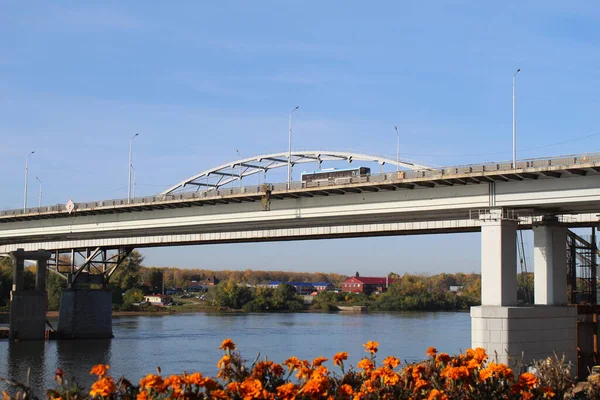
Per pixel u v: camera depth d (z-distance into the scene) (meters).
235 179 93.75
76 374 50.06
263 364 14.13
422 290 169.25
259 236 60.09
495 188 42.81
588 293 51.00
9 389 41.19
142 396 11.96
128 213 67.75
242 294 155.50
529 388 14.28
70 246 81.50
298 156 83.19
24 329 76.25
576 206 41.72
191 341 75.06
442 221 48.44
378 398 13.59
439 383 14.68
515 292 41.59
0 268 130.50
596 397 16.78
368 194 49.09
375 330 90.38
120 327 96.38
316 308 158.50
